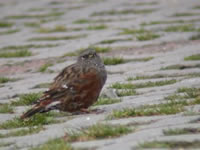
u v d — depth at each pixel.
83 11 32.66
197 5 31.06
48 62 19.78
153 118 10.20
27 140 9.73
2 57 21.27
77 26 27.31
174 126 9.30
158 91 13.49
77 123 10.59
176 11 29.20
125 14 30.20
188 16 27.44
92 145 8.68
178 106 10.93
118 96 13.60
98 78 11.52
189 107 10.95
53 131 10.12
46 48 22.59
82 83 11.33
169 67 16.66
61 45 22.91
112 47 21.08
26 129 10.70
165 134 8.87
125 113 10.70
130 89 13.98
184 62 16.73
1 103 14.33
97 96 11.67
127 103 12.19
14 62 20.30
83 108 11.59
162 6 31.72
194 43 20.67
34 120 11.35
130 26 25.66
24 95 14.52
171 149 7.97
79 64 11.68
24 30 27.84
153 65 17.16
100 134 9.23
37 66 19.36
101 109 11.86
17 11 35.38
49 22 29.86
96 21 28.55
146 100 12.35
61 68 18.56
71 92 11.27
